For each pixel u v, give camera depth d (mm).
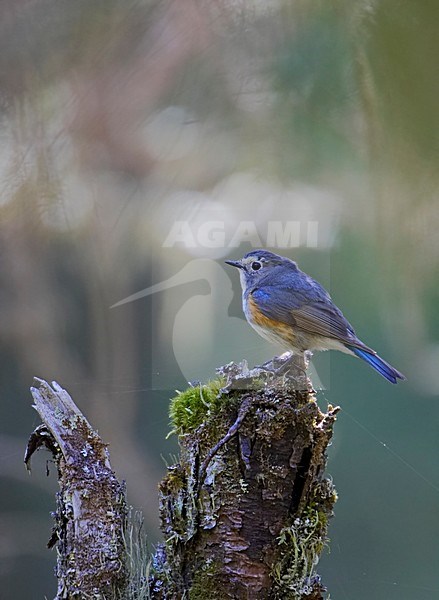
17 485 6770
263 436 6418
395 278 6418
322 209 6418
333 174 6391
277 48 6371
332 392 6816
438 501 6812
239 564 6418
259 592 6414
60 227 6461
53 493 6777
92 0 6379
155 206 6434
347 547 6824
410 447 6812
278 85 6375
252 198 6422
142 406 6668
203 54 6379
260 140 6391
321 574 6812
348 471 6828
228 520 6418
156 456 6684
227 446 6422
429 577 6809
